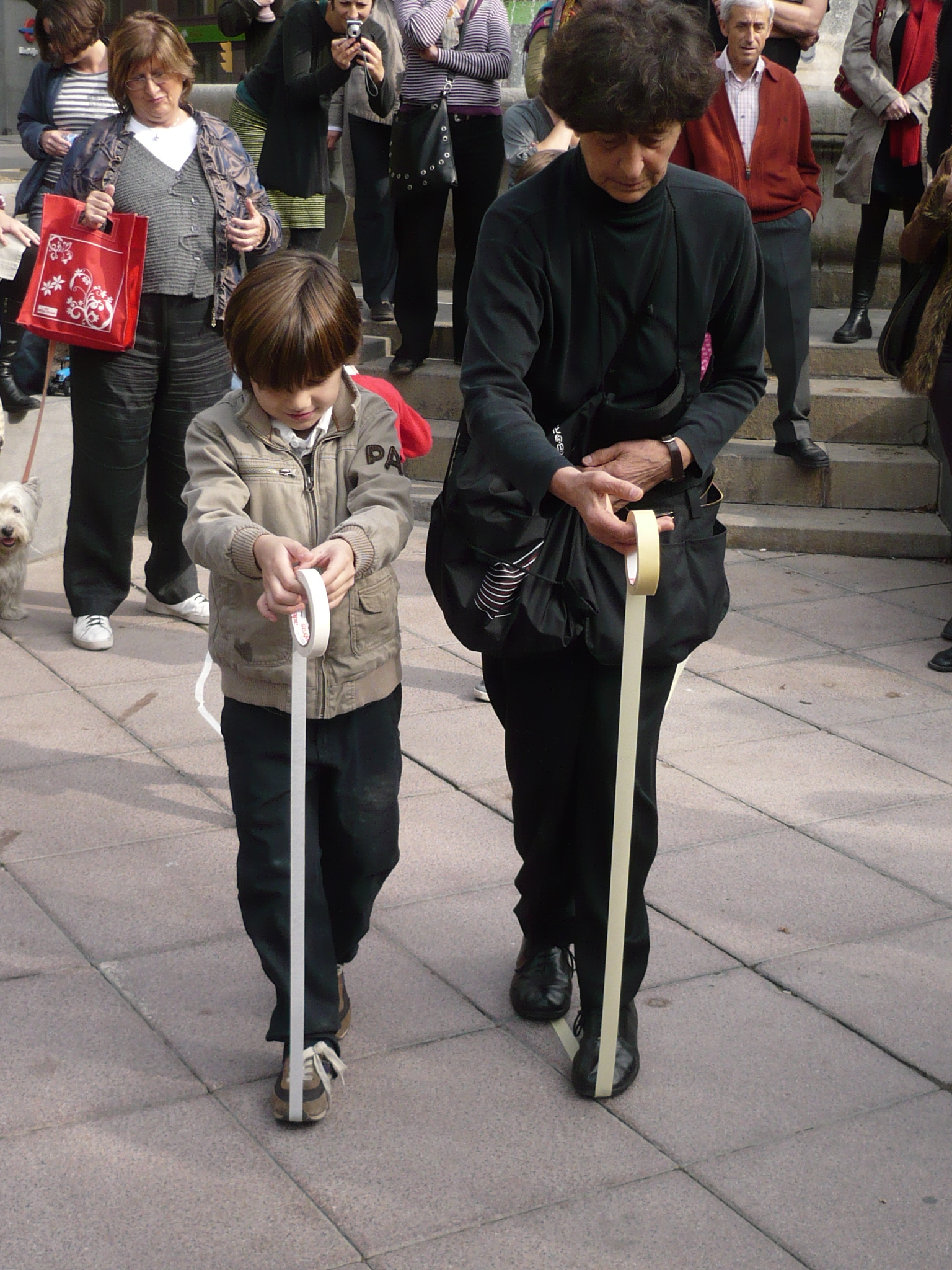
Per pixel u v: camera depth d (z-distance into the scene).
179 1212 2.35
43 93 6.26
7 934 3.21
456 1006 2.99
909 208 7.41
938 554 6.44
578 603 2.46
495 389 2.38
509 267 2.38
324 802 2.66
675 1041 2.88
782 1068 2.80
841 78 7.28
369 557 2.40
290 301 2.33
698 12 2.24
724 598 2.62
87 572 5.12
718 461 6.83
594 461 2.41
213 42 15.02
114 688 4.73
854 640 5.41
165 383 5.07
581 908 2.70
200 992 3.01
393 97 6.54
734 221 2.41
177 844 3.66
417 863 3.59
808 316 6.62
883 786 4.14
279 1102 2.57
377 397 2.66
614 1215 2.37
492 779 4.11
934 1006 3.03
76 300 4.81
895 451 6.93
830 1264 2.27
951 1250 2.31
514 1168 2.48
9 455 6.06
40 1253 2.24
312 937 2.59
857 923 3.36
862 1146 2.57
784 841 3.78
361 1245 2.28
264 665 2.51
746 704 4.76
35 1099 2.63
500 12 7.00
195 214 4.89
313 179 6.70
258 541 2.35
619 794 2.43
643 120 2.15
